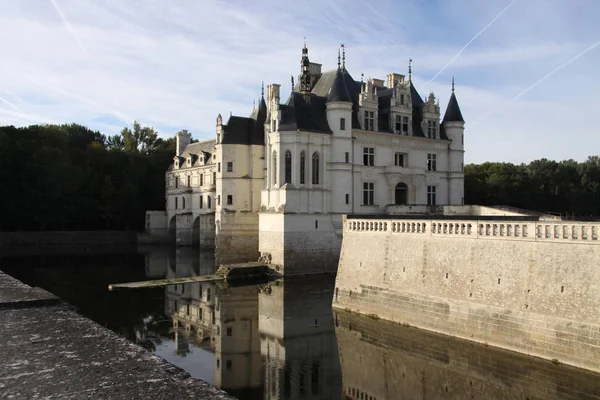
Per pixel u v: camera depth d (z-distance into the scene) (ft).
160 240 350.02
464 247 99.09
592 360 76.43
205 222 295.28
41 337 47.73
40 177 301.22
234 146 238.89
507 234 91.86
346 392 79.92
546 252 85.35
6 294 65.72
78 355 42.47
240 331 115.85
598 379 74.59
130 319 126.62
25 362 40.45
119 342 46.57
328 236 203.92
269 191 204.85
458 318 98.17
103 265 225.56
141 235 343.67
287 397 77.92
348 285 127.13
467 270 97.81
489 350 89.92
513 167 331.77
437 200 234.58
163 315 130.62
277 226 197.67
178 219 324.39
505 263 91.35
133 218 353.92
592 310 77.36
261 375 87.76
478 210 193.57
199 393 34.50
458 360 88.17
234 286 173.17
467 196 297.94
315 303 143.74
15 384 35.68
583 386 74.28
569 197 326.65
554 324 81.97
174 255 271.90
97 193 347.36
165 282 175.94
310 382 84.38
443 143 237.25
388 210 216.33
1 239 295.48
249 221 239.50
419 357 91.50
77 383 36.01
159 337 111.45
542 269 85.46
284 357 97.19
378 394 78.69
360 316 120.78
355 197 210.38
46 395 33.73
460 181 240.73
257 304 143.84
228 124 241.76
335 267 205.05
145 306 140.46
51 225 338.75
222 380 85.40
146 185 379.96
